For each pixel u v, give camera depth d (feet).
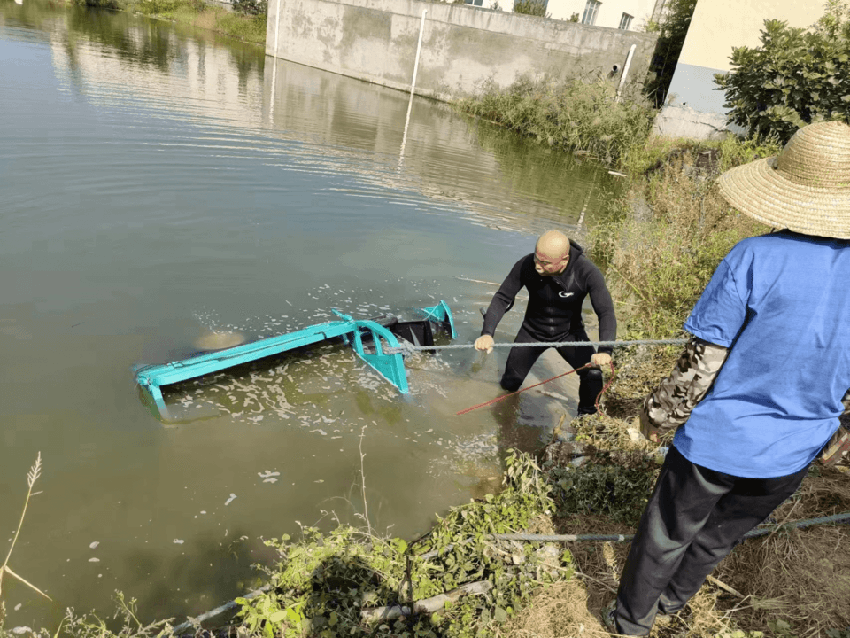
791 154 5.72
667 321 16.69
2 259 16.62
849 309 5.28
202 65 58.23
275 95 49.65
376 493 10.89
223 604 8.50
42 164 23.84
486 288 19.84
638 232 24.20
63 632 7.93
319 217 23.59
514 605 8.30
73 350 13.48
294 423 12.50
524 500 10.31
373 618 8.09
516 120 52.65
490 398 14.38
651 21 63.82
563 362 16.52
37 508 9.70
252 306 16.42
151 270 17.44
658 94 50.85
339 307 17.06
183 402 12.65
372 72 70.54
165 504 10.07
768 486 6.23
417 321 16.08
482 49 60.54
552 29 55.21
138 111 35.17
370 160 33.78
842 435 7.11
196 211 22.02
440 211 26.58
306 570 8.70
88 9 92.99
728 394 6.05
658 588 7.21
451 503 10.87
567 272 12.51
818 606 7.93
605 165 42.83
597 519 10.11
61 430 11.32
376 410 13.26
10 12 71.26
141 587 8.65
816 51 32.99
